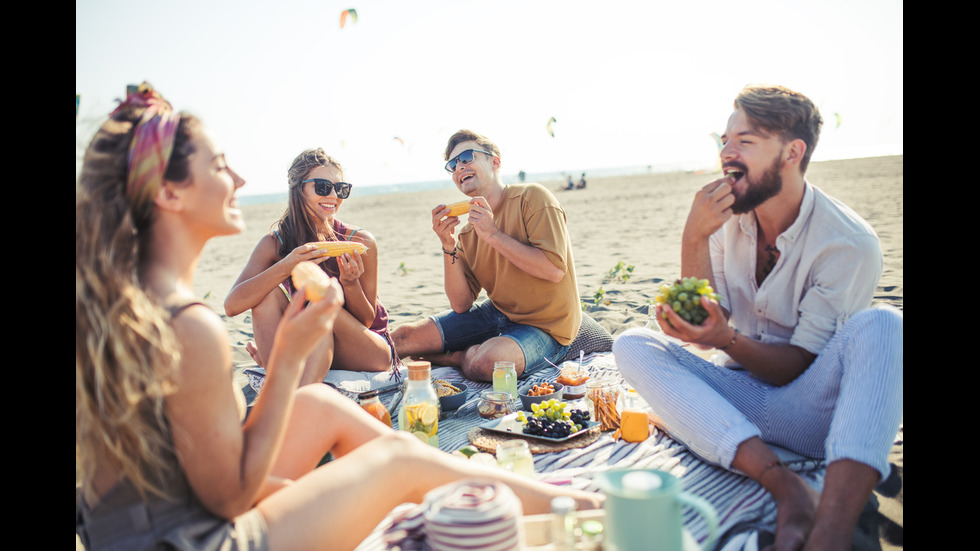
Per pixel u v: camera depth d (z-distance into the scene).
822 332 2.45
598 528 1.62
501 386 3.57
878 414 1.96
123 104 1.61
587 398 3.32
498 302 4.47
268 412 1.66
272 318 3.70
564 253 4.16
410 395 2.80
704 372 2.69
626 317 5.78
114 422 1.46
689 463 2.67
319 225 3.99
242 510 1.61
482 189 4.30
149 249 1.60
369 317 4.01
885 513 2.27
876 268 2.41
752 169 2.47
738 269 2.71
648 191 30.94
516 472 2.39
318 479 1.71
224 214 1.68
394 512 2.31
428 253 14.17
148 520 1.51
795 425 2.49
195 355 1.48
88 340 1.48
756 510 2.25
